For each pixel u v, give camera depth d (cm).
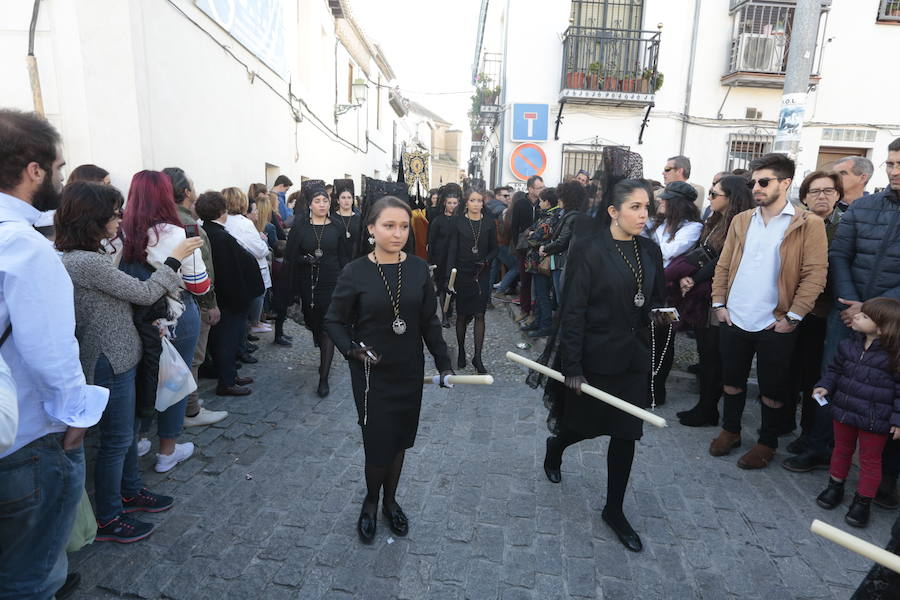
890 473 315
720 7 1008
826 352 353
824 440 352
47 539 175
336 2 1254
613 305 269
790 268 333
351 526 289
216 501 310
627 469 278
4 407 138
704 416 417
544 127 1059
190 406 404
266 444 382
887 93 1012
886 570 164
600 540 281
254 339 650
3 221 163
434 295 277
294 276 484
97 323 244
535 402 467
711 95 1036
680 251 423
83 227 237
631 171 287
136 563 257
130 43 455
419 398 275
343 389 493
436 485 331
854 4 985
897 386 279
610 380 274
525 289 730
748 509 312
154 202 294
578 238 276
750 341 354
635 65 1045
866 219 329
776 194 336
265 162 835
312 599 238
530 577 253
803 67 523
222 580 247
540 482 336
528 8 1037
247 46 735
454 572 256
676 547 277
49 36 435
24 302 158
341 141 1422
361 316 262
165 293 260
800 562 268
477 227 536
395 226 255
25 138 171
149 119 486
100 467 262
